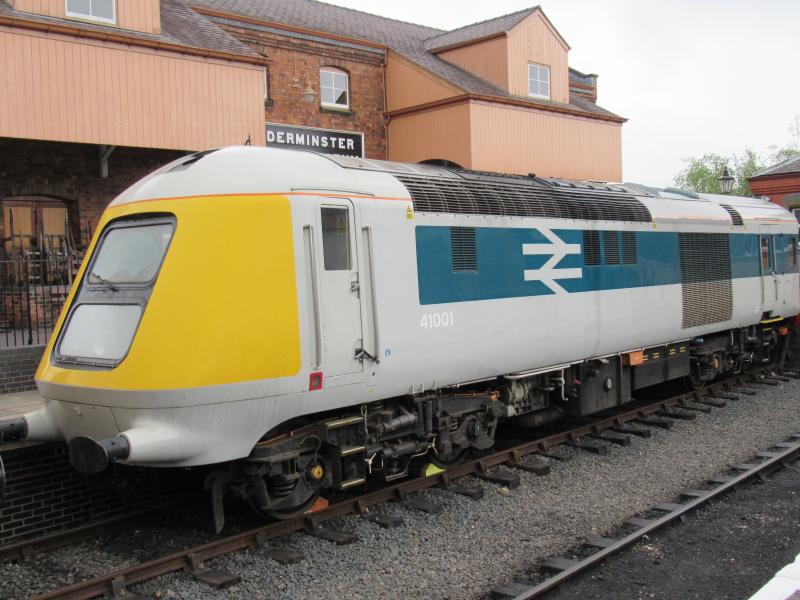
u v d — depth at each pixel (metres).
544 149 16.48
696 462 8.30
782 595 4.88
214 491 5.80
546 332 8.21
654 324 10.09
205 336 5.38
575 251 8.72
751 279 12.60
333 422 6.25
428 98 15.95
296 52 15.30
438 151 15.85
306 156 6.33
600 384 9.63
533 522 6.52
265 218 5.70
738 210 12.72
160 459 5.31
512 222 7.86
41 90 9.79
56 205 12.05
